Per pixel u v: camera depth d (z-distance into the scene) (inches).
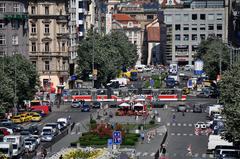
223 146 7706.7
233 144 7637.8
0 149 7185.0
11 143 7332.7
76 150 7130.9
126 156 6766.7
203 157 7578.7
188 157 7564.0
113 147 7234.3
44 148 7706.7
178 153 7864.2
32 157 7495.1
